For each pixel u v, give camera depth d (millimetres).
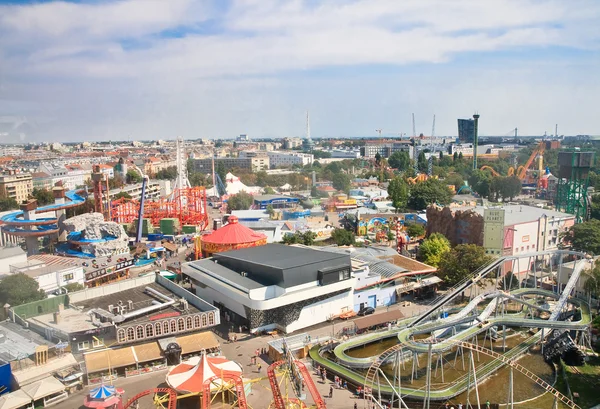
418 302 168625
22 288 142750
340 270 149375
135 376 113312
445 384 114125
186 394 96188
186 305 134250
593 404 105938
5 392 102750
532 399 109000
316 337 133625
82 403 101312
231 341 134125
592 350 133375
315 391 90312
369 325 137875
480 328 128125
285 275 139375
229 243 197000
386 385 110312
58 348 112312
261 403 101812
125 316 124812
